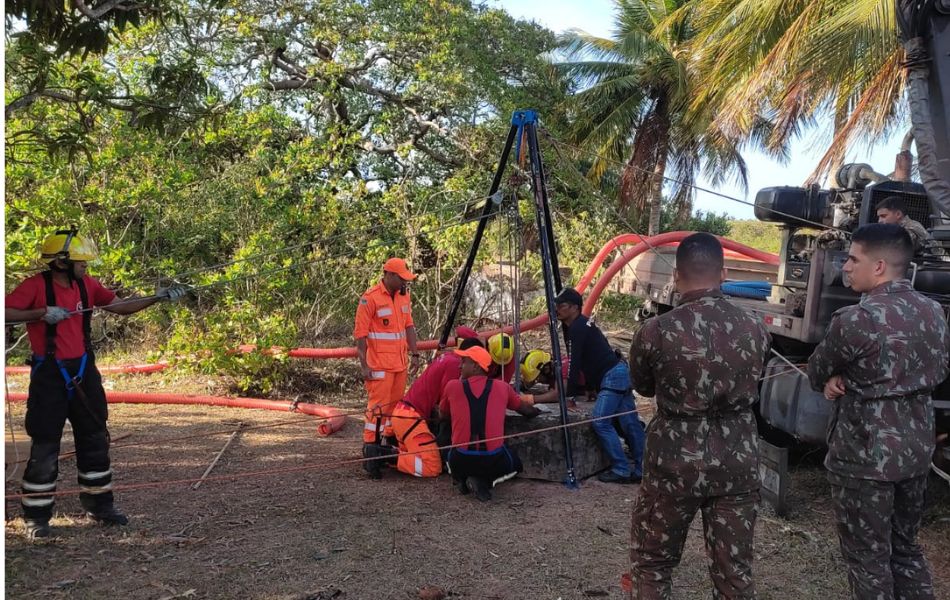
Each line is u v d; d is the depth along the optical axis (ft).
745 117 41.09
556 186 45.85
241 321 26.89
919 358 9.93
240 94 40.27
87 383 13.94
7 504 15.19
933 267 14.67
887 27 30.01
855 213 18.11
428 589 11.91
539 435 17.92
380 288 18.98
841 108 39.52
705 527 9.46
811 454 19.42
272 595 11.70
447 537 14.23
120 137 27.43
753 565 13.21
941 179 16.21
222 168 35.06
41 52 15.15
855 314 10.10
